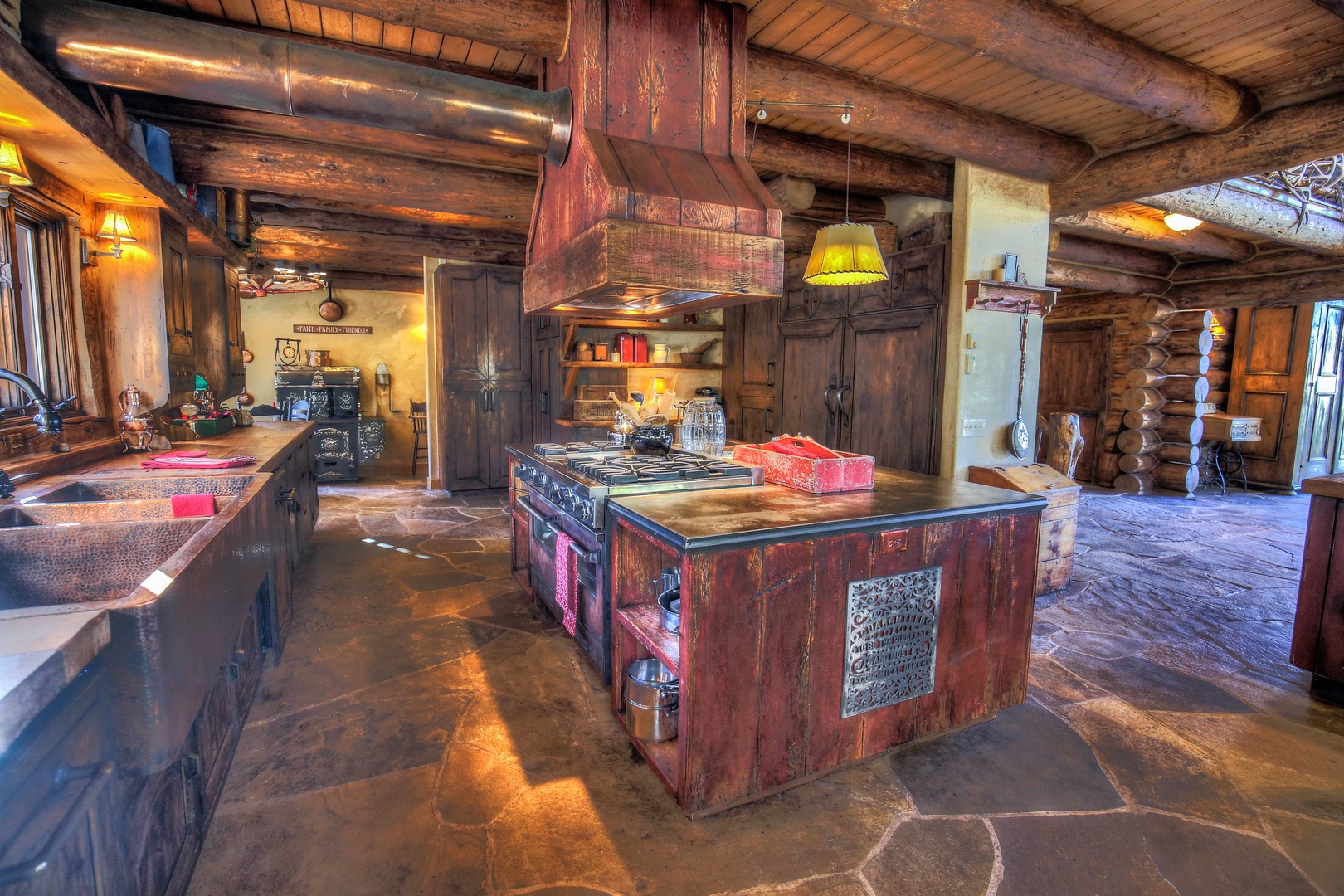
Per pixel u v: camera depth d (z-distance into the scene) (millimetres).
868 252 2959
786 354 5562
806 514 2096
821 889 1668
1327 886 1699
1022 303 4125
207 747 1811
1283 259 6281
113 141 2484
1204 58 2961
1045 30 2562
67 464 2631
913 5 2357
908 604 2188
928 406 4219
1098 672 2961
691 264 2365
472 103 2465
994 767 2203
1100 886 1690
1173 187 3703
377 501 6707
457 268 6891
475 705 2570
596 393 6160
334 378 7926
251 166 3889
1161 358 7684
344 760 2197
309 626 3361
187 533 1839
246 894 1626
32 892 828
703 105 2668
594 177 2342
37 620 1017
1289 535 5625
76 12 2080
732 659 1900
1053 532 4020
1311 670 2752
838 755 2143
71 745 976
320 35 3076
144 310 3219
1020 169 3971
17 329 2604
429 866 1727
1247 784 2135
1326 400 7996
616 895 1640
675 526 1915
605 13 2477
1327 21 2641
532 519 3453
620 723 2445
